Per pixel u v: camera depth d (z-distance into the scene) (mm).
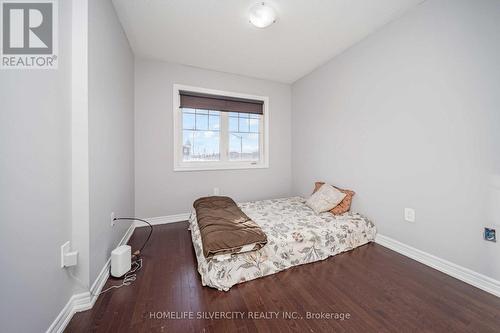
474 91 1365
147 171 2627
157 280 1459
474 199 1385
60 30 1056
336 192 2330
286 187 3541
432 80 1589
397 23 1827
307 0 1625
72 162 1145
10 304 759
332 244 1850
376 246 2012
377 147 2047
